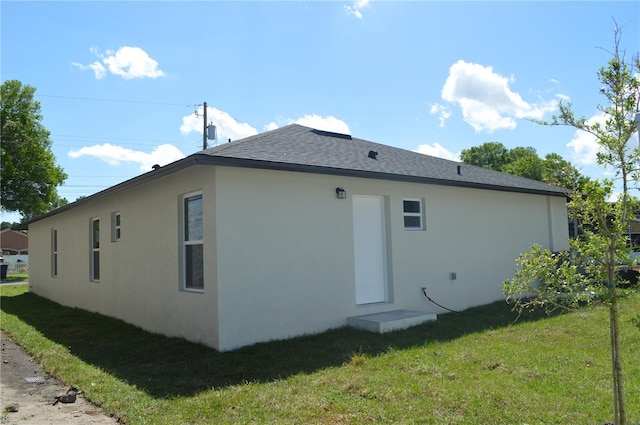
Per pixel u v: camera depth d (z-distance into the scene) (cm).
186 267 888
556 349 708
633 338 749
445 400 502
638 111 375
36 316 1227
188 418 474
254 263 802
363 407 491
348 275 930
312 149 1001
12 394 580
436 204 1121
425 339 800
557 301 409
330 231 909
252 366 663
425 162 1248
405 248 1044
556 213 1451
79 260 1395
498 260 1253
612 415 453
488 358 668
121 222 1126
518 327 880
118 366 688
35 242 1886
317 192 898
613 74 383
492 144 4797
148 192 1003
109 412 502
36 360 759
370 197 1018
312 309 869
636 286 388
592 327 843
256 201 812
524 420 448
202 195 819
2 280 2955
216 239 762
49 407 530
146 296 1000
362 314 948
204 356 725
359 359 669
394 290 1013
